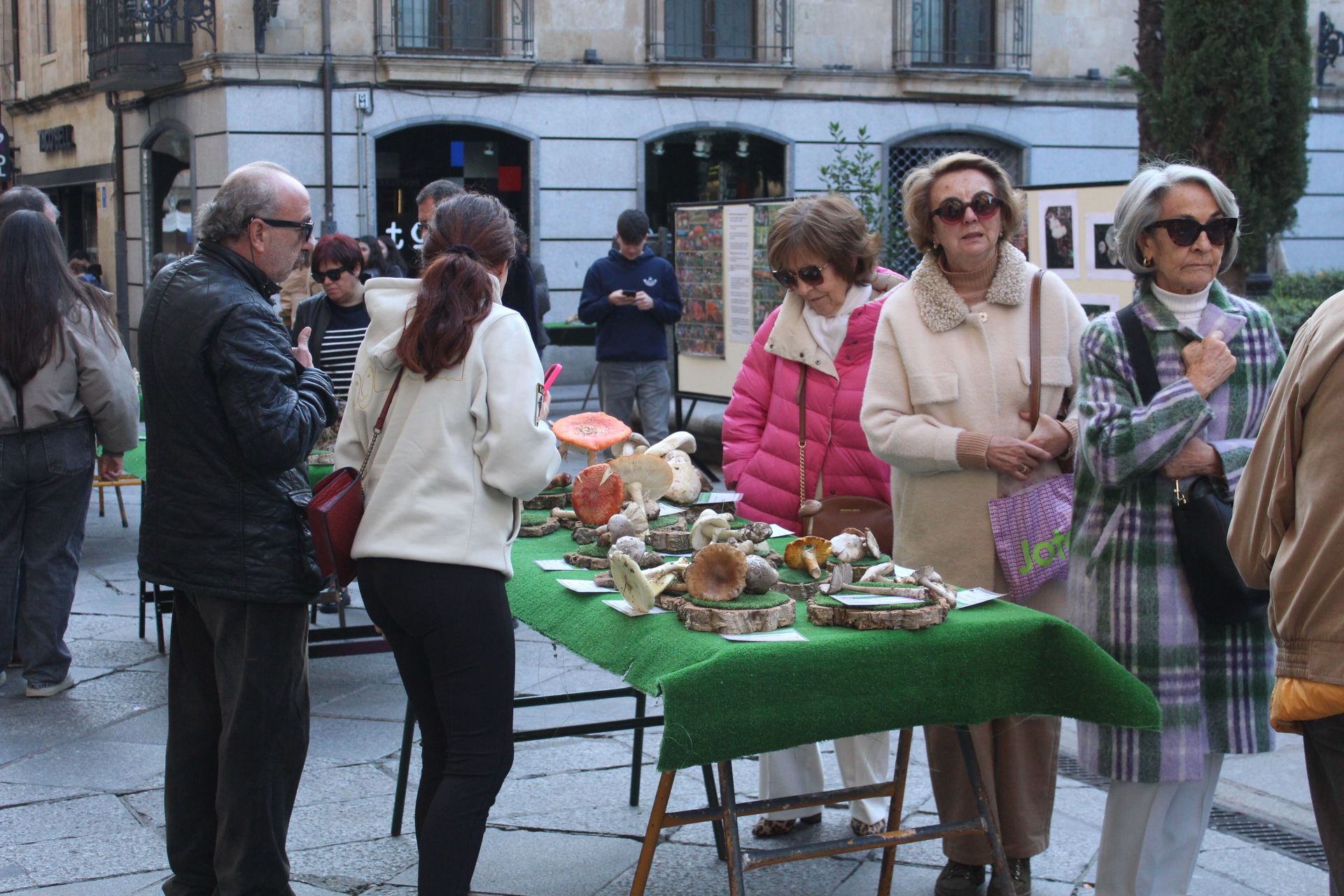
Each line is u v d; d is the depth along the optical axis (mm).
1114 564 3170
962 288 3572
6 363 5062
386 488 2979
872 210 13305
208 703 3318
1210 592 3053
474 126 16234
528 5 16188
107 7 16656
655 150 17156
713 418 10469
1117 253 3236
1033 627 2920
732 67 16797
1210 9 9172
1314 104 19875
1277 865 3857
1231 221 3090
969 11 18094
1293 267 20156
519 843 3971
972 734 3379
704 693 2590
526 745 4801
